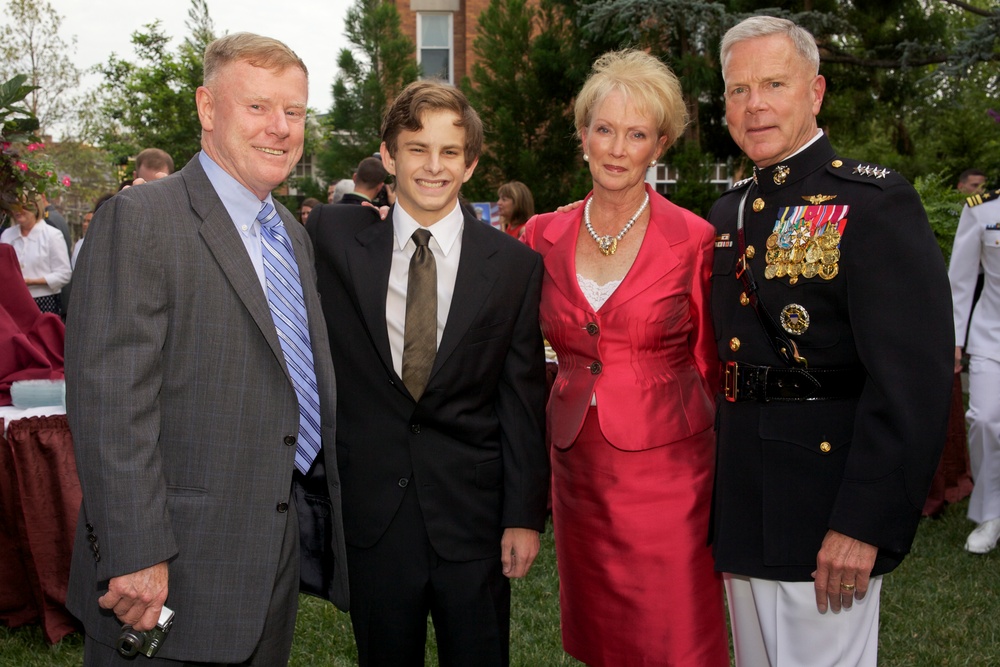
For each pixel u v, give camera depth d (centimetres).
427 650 314
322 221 224
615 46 912
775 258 200
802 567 195
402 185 210
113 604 169
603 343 226
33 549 312
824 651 200
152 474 171
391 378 206
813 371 195
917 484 179
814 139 205
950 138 1590
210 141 193
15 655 308
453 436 212
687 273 226
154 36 2105
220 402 183
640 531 223
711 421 232
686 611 223
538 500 218
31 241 669
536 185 961
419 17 1412
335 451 201
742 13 856
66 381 174
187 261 180
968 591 366
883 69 1014
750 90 202
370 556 209
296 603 206
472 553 211
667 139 231
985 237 404
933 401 178
